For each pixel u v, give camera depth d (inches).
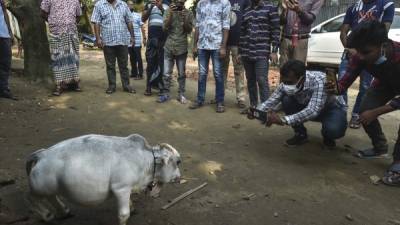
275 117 177.6
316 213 141.8
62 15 284.8
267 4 243.3
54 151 112.7
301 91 183.8
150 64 295.1
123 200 113.7
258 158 187.9
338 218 139.3
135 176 115.3
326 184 163.9
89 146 111.8
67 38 289.0
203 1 258.2
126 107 267.7
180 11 270.4
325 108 189.2
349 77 172.9
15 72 341.7
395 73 157.4
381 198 155.0
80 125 226.5
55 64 287.4
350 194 156.6
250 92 259.4
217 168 175.2
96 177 109.3
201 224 132.1
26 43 314.5
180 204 143.9
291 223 135.1
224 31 253.3
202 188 156.5
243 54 252.1
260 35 243.6
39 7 310.7
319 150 201.2
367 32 147.6
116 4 293.7
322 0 247.9
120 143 116.4
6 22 263.3
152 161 121.0
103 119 239.9
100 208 137.5
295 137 205.3
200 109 270.2
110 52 296.8
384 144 191.2
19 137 202.2
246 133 223.9
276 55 250.1
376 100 178.1
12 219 126.6
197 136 216.2
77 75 298.8
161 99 283.4
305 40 251.4
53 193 114.0
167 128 228.1
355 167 181.9
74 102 274.7
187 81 376.5
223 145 203.8
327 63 418.6
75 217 131.4
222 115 257.8
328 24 429.1
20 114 241.6
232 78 410.3
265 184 161.8
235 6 270.7
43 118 236.4
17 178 155.3
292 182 164.4
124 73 306.5
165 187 155.6
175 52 275.3
